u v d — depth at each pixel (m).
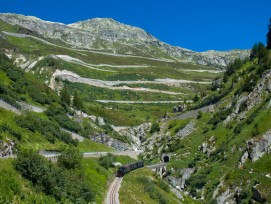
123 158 131.50
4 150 56.50
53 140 87.75
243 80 177.25
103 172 87.06
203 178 126.75
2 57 147.88
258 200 100.81
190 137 165.62
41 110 114.56
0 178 42.69
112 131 172.62
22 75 139.38
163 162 153.62
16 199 41.94
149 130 199.75
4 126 68.00
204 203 114.81
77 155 66.88
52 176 51.41
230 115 156.25
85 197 57.84
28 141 72.88
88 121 153.00
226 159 128.88
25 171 47.56
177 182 134.62
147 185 93.69
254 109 145.12
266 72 157.75
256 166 114.38
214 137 150.12
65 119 122.88
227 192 111.12
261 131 124.81
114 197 69.50
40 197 46.06
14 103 97.44
